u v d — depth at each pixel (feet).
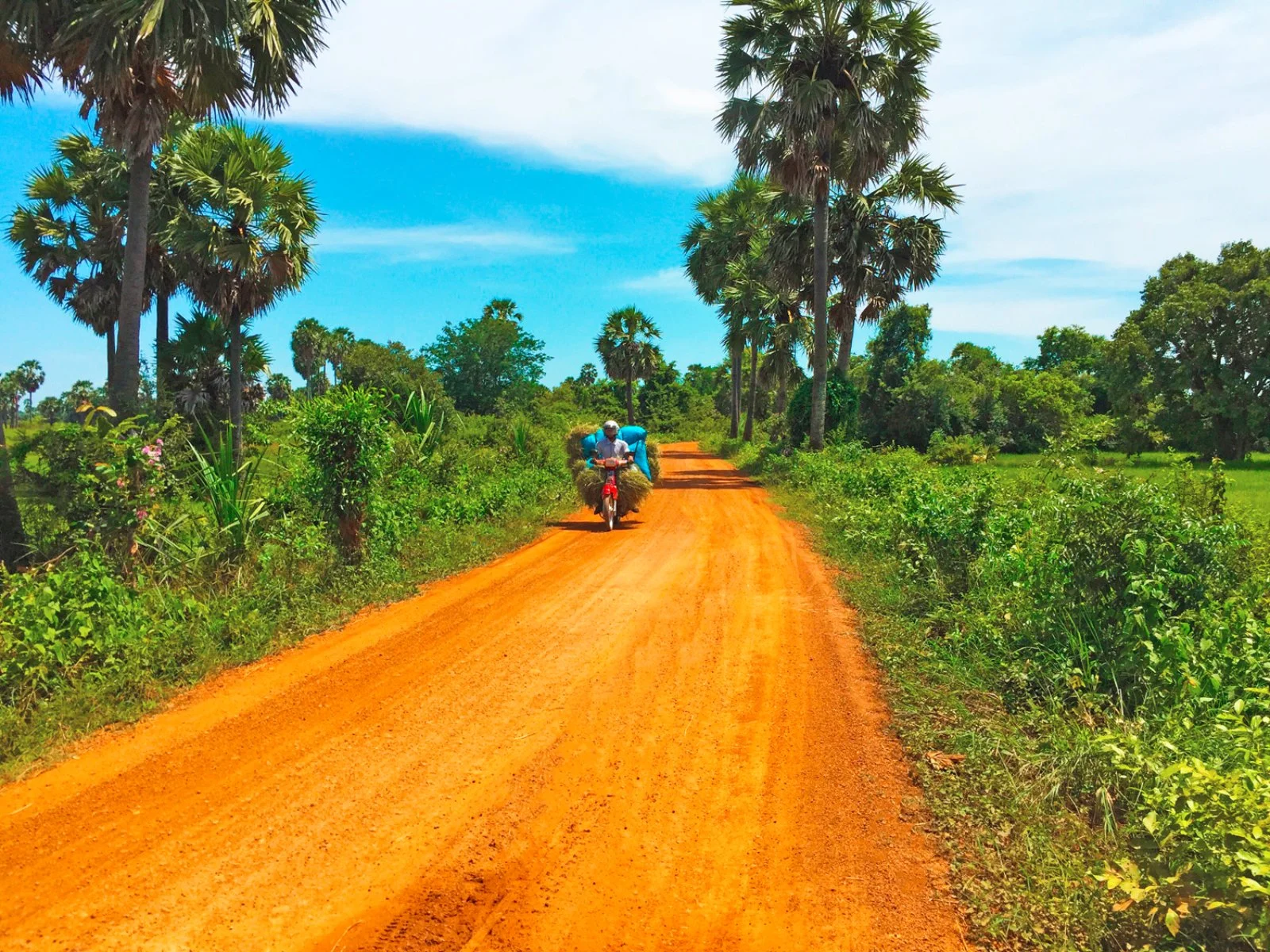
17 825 12.23
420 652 20.44
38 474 31.30
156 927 9.69
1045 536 19.76
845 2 66.28
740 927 9.68
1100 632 16.78
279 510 29.86
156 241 65.67
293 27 37.29
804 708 16.52
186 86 35.83
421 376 106.73
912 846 11.42
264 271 63.21
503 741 15.12
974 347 198.59
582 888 10.49
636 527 42.88
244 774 13.89
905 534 28.66
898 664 18.66
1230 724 13.12
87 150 68.85
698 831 11.89
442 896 10.32
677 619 23.34
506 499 44.73
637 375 163.22
